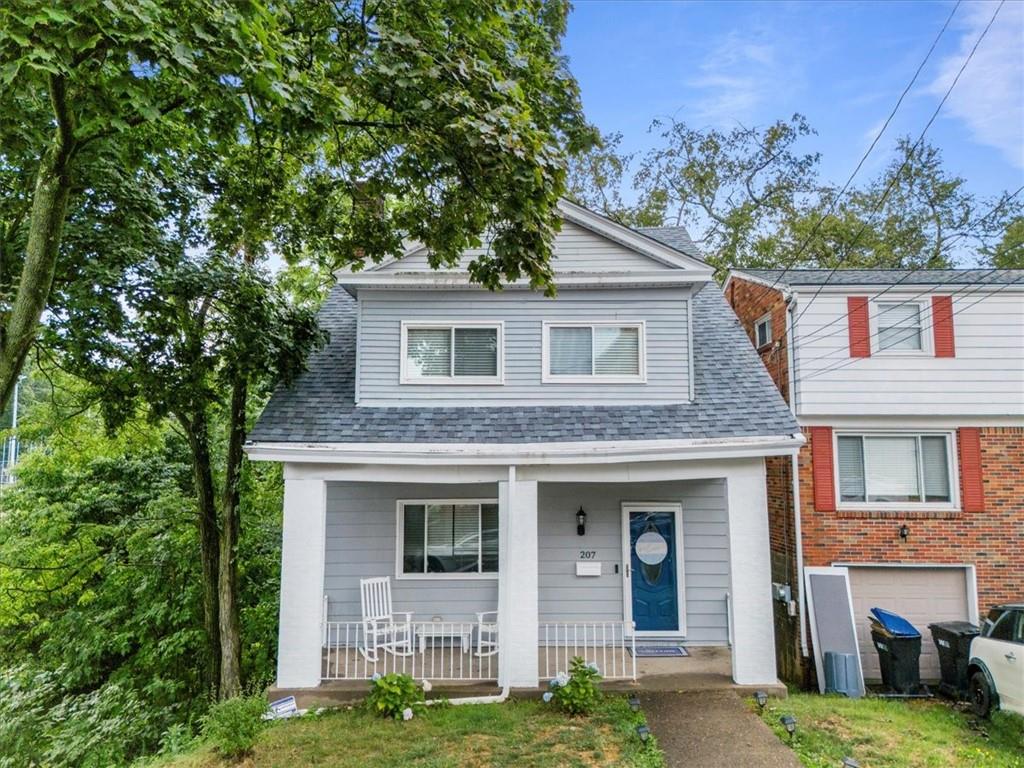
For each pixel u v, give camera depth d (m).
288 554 8.99
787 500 11.96
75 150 5.64
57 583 14.73
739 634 8.77
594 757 6.62
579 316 10.66
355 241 8.95
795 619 11.45
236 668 11.53
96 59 4.93
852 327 11.94
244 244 11.37
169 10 4.67
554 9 14.14
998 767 6.61
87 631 14.12
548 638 10.78
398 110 6.41
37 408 14.17
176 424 15.05
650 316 10.61
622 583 10.95
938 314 11.87
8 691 11.48
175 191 9.97
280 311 10.66
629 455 9.07
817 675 10.79
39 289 5.63
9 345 5.52
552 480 9.27
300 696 8.49
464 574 11.03
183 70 4.77
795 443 8.95
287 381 10.77
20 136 6.13
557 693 7.94
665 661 9.91
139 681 13.69
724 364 11.13
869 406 11.70
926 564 11.38
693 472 9.19
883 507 11.55
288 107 5.27
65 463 14.70
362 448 9.14
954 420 11.62
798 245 25.72
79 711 11.17
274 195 9.34
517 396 10.47
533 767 6.41
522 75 7.96
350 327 12.60
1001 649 8.37
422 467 9.31
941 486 11.64
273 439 9.31
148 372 10.49
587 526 11.11
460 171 6.57
